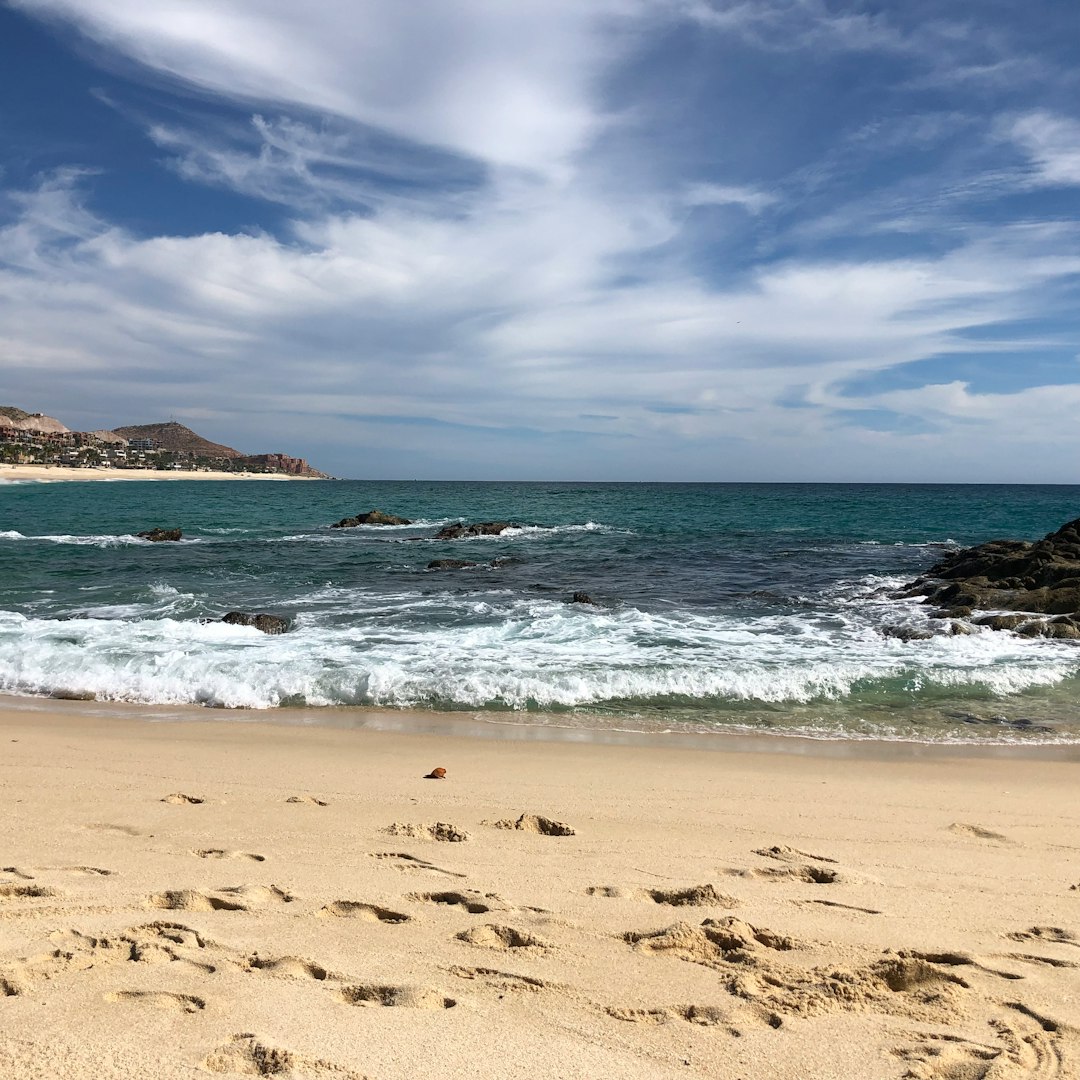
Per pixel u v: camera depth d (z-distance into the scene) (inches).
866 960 134.9
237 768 265.7
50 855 176.9
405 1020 113.0
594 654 463.2
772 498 3294.8
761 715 363.9
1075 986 127.7
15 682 406.6
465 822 210.2
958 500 3191.4
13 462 6063.0
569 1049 107.3
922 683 410.6
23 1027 107.3
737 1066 104.6
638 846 194.1
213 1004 114.7
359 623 569.0
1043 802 243.6
